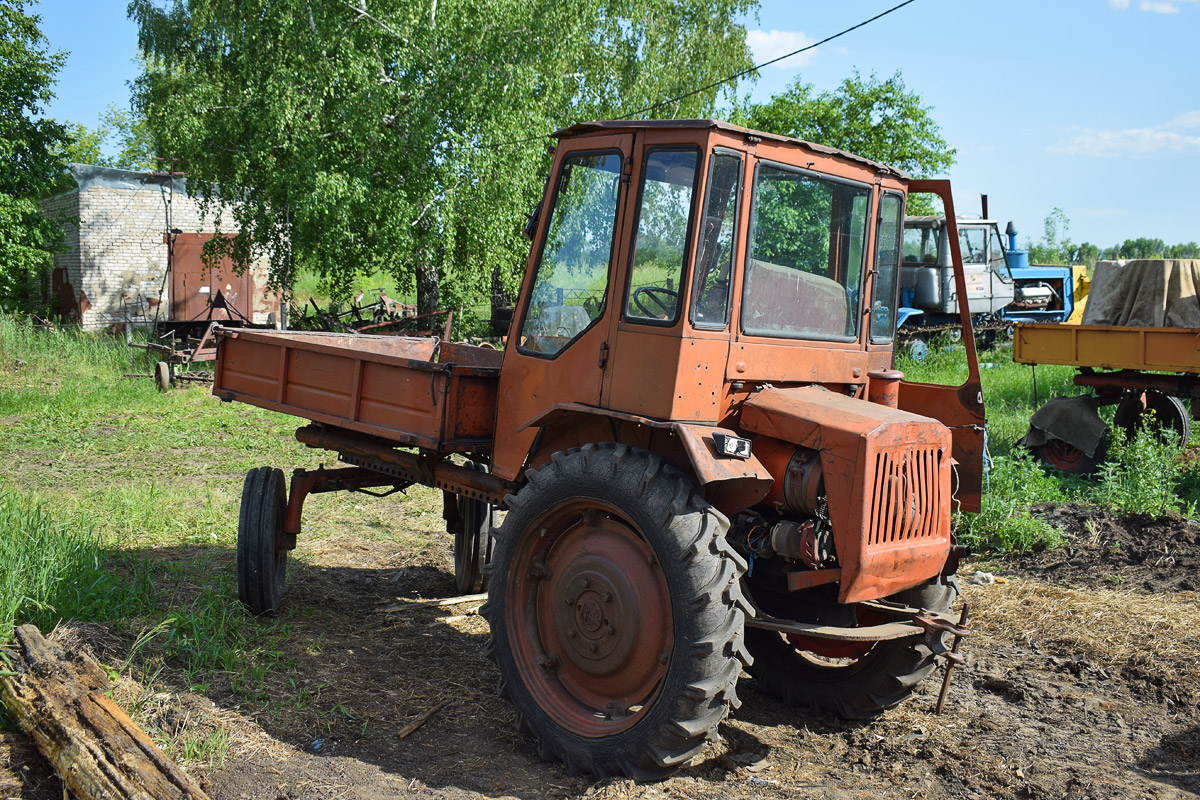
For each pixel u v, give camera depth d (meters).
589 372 3.81
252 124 15.88
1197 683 4.46
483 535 5.73
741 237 3.57
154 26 18.59
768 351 3.73
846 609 4.17
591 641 3.71
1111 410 10.34
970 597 5.81
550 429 4.16
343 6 15.34
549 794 3.45
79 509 7.10
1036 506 7.45
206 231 21.61
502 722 4.09
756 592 4.36
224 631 4.75
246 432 11.16
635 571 3.60
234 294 21.27
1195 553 6.17
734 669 3.34
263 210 16.30
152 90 19.02
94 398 12.66
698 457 3.29
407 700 4.23
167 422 11.59
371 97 15.03
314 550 6.65
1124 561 6.25
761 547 3.72
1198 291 8.72
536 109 16.73
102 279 20.55
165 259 21.25
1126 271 9.11
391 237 15.58
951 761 3.76
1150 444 8.12
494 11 15.81
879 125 21.16
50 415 11.68
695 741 3.40
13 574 4.47
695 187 3.43
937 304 17.66
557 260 4.04
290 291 18.14
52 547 5.04
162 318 20.92
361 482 5.57
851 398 3.84
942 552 3.65
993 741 3.95
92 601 4.78
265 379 5.53
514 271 17.89
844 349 4.13
